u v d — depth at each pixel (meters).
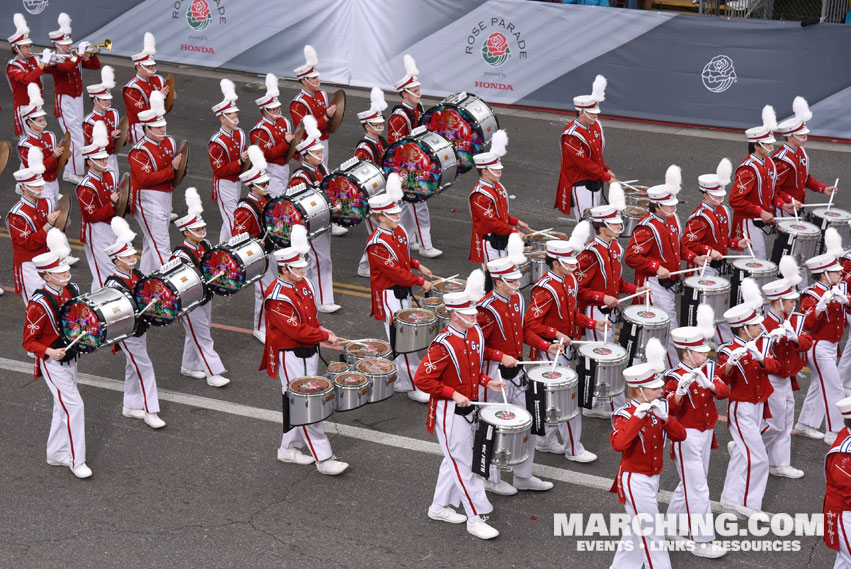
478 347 27.36
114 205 39.00
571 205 44.34
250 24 70.88
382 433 32.66
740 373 27.66
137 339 31.98
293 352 29.83
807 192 51.69
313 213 38.09
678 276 35.56
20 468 30.27
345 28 68.00
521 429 25.92
